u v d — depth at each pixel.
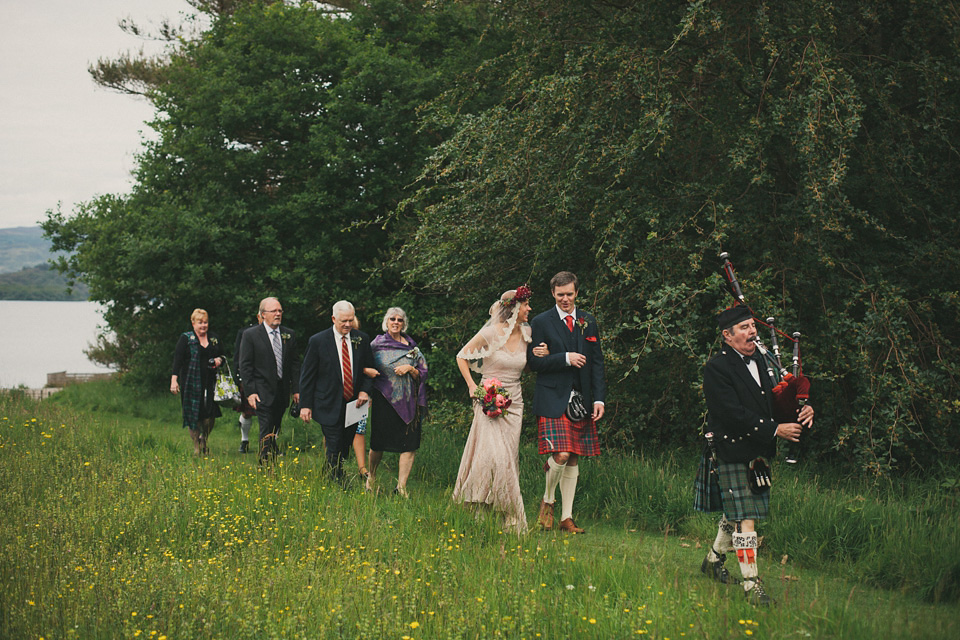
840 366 6.83
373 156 13.25
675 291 6.44
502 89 11.95
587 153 7.46
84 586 3.81
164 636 3.19
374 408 6.84
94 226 15.74
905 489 6.25
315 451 8.56
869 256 7.25
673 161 7.77
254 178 14.43
